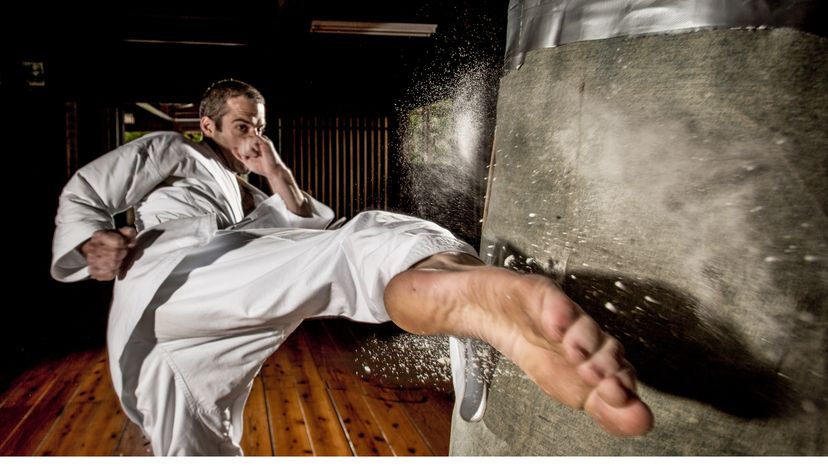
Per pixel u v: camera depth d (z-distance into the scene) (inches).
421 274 40.6
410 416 128.0
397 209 274.4
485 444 47.1
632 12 40.0
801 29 35.7
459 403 50.3
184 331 69.2
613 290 38.8
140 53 296.8
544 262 43.2
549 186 43.6
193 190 81.0
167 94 305.1
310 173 283.9
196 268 68.6
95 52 293.0
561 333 30.7
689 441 36.1
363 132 284.8
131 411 74.9
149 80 301.0
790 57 35.5
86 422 126.3
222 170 87.8
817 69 35.7
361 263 52.4
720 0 36.8
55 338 205.0
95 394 144.9
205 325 66.9
